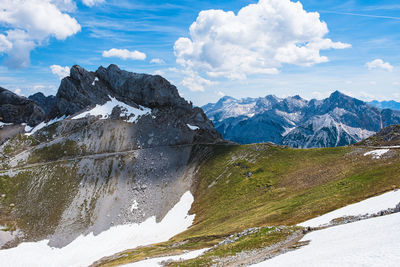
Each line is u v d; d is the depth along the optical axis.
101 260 82.38
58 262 101.00
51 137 193.25
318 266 22.47
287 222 58.28
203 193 125.31
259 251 39.28
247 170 124.00
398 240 23.28
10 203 134.25
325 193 67.50
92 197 136.25
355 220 41.75
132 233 113.56
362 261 20.42
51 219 124.38
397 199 43.50
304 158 112.94
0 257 104.81
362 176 68.69
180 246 65.56
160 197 133.50
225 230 69.75
